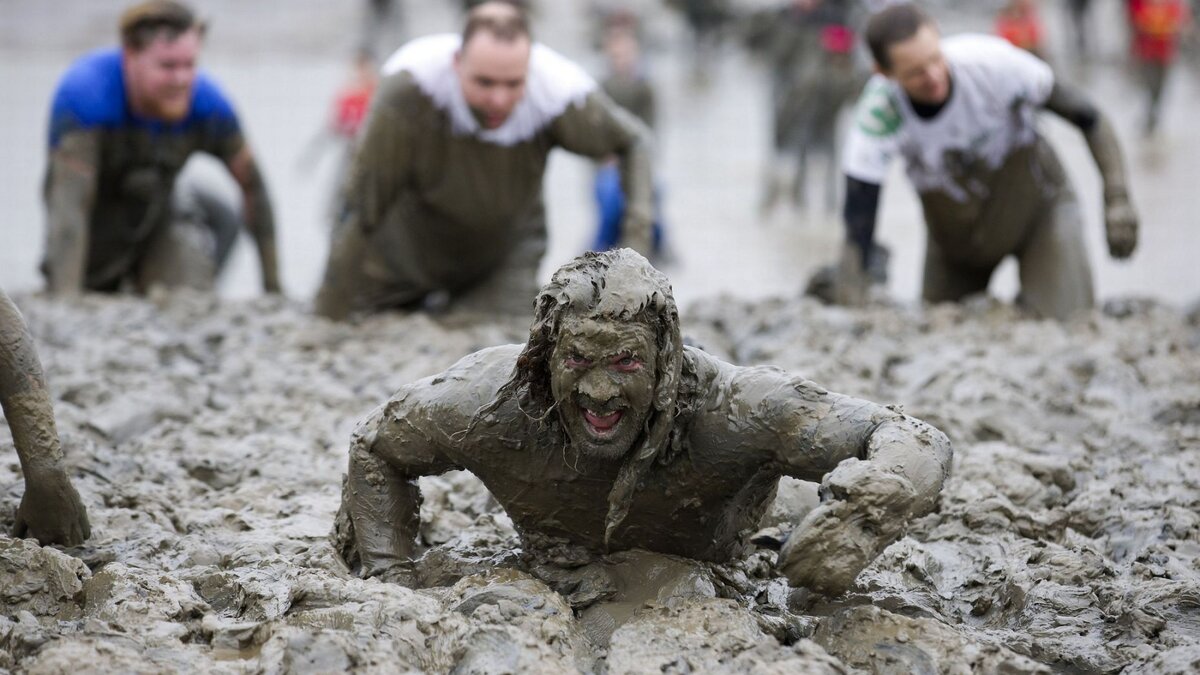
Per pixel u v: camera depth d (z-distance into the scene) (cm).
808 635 1612
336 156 7444
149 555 1869
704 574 1678
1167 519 2003
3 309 1814
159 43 3566
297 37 10844
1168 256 5353
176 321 3412
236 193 6538
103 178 3750
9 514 1952
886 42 3105
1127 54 9206
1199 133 7538
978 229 3322
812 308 3278
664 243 5297
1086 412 2550
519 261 3506
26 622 1647
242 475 2230
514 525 1762
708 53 10062
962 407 2520
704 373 1625
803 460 1592
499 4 3158
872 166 3306
